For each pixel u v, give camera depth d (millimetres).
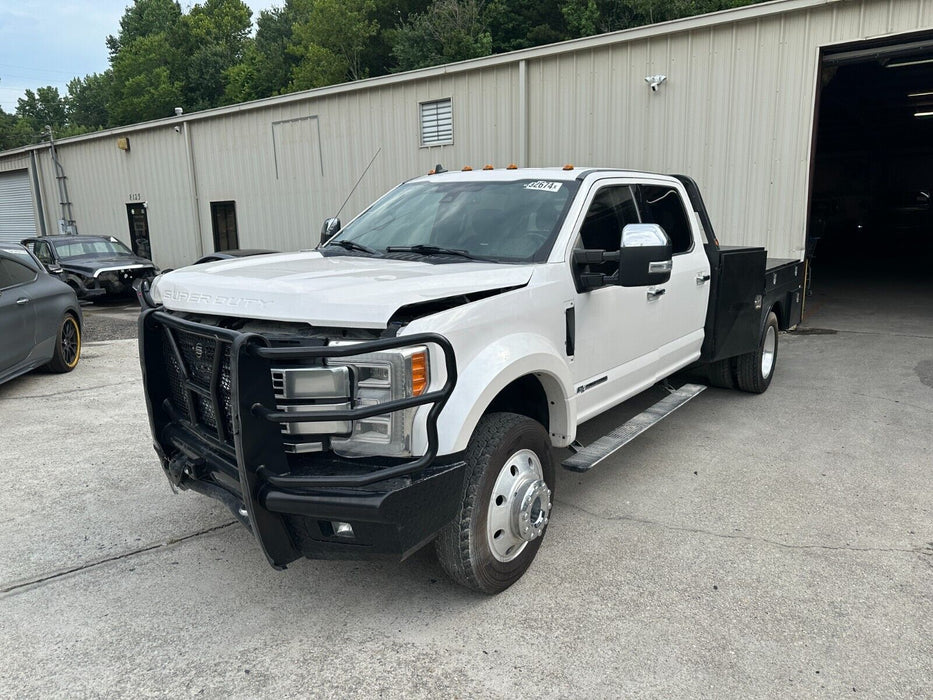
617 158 11797
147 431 5895
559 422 3701
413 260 3795
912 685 2686
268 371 2721
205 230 18984
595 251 3748
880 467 4938
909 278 15680
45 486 4695
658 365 4852
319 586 3453
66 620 3176
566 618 3143
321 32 53938
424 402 2754
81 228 22672
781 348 9016
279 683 2736
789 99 10094
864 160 26469
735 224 10859
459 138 13617
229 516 4242
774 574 3504
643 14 37844
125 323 12445
